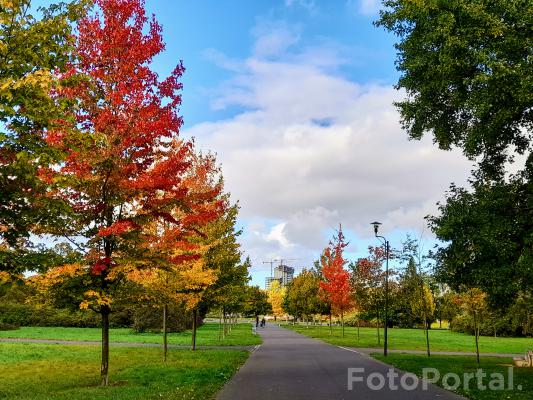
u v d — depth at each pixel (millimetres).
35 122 8578
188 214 15297
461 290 15781
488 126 13281
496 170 15734
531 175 13828
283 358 21312
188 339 33938
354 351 25781
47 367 16562
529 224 13172
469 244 13711
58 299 12750
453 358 22141
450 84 13445
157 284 16797
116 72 12688
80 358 19375
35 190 9211
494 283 12938
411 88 15234
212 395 11008
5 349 22594
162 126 12695
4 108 7781
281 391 11648
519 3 11555
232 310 46375
